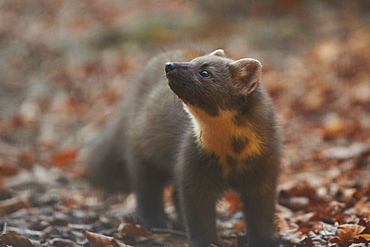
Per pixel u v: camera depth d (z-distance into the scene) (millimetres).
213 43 21312
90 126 16609
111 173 10344
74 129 16531
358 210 9133
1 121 17047
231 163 7953
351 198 9703
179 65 7648
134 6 26469
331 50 19125
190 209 8133
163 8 25297
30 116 17406
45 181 12164
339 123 13891
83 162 10938
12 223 9375
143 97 9508
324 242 8055
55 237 8742
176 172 8391
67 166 13555
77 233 8898
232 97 7711
